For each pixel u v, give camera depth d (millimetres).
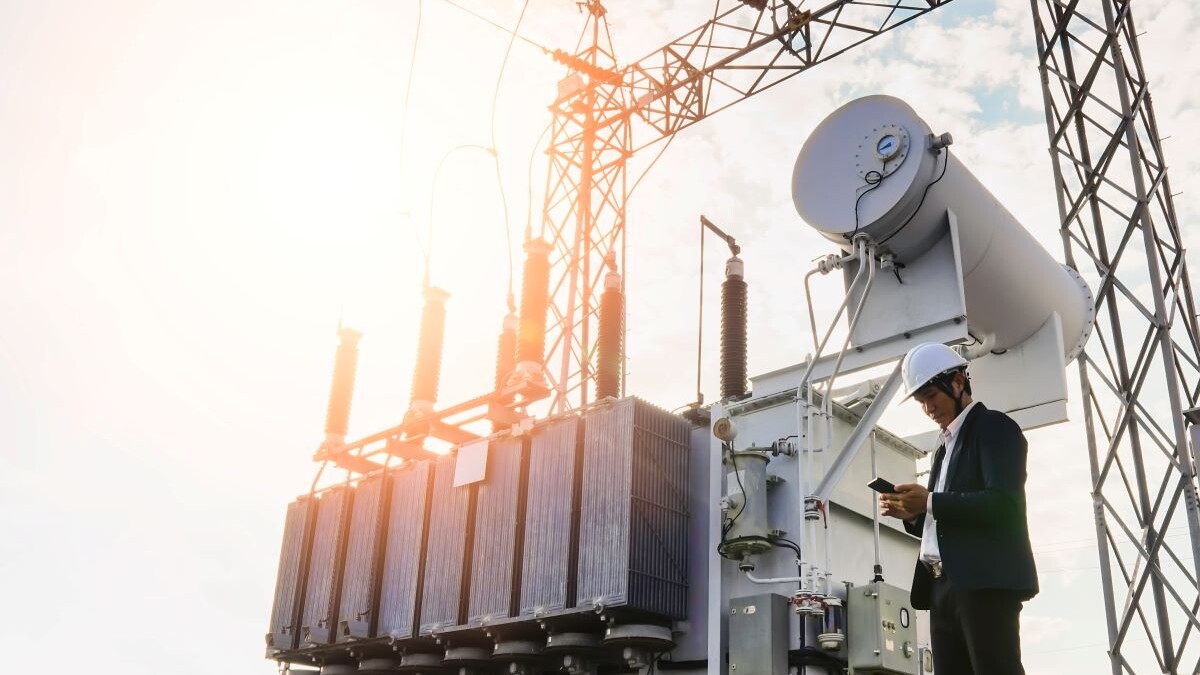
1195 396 14945
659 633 14000
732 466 14391
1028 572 5359
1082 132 15516
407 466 18922
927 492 5723
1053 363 15016
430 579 17062
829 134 14266
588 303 22266
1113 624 12789
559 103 24016
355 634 17625
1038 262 14859
